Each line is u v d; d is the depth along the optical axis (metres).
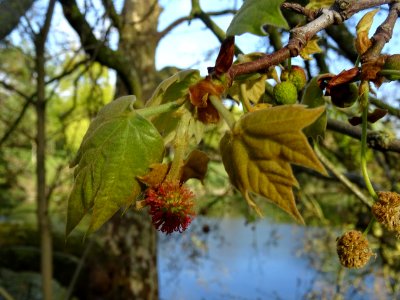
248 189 0.84
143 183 0.97
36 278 7.11
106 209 0.95
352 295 5.06
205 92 0.90
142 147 0.95
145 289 5.69
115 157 0.95
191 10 2.35
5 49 4.01
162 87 1.02
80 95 5.25
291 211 0.80
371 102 2.17
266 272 7.20
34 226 8.12
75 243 7.41
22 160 6.41
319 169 0.78
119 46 5.26
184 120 0.98
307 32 0.98
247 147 0.84
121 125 0.96
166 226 0.97
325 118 1.30
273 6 0.82
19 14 2.96
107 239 5.76
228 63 0.91
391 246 4.26
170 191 0.95
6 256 7.41
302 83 1.25
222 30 2.30
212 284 7.08
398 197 1.04
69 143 5.07
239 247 8.20
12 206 7.83
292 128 0.80
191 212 0.97
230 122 0.87
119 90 5.51
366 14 1.08
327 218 5.43
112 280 5.60
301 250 6.24
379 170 4.75
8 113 5.68
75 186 0.98
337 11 1.02
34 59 3.81
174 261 6.42
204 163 1.01
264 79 1.24
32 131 5.69
